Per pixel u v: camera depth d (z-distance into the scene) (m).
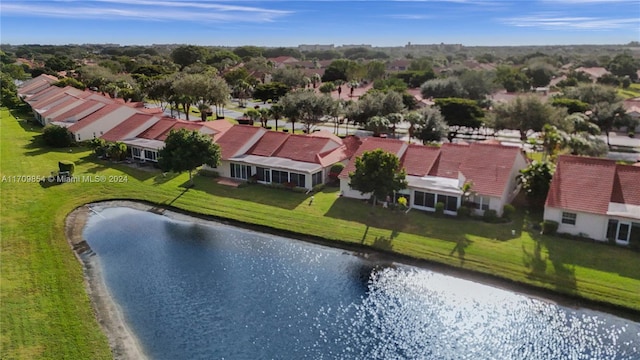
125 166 64.00
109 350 27.08
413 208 47.56
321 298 33.25
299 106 83.62
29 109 109.94
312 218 45.34
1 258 37.34
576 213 40.09
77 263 37.59
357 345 28.34
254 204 49.38
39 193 52.75
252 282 35.41
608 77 149.50
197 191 53.66
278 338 28.94
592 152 54.19
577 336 28.75
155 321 30.38
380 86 136.25
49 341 27.23
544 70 158.88
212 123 73.94
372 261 38.09
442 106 81.38
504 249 38.06
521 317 30.62
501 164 46.91
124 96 111.81
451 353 27.67
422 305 32.25
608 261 35.84
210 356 27.22
